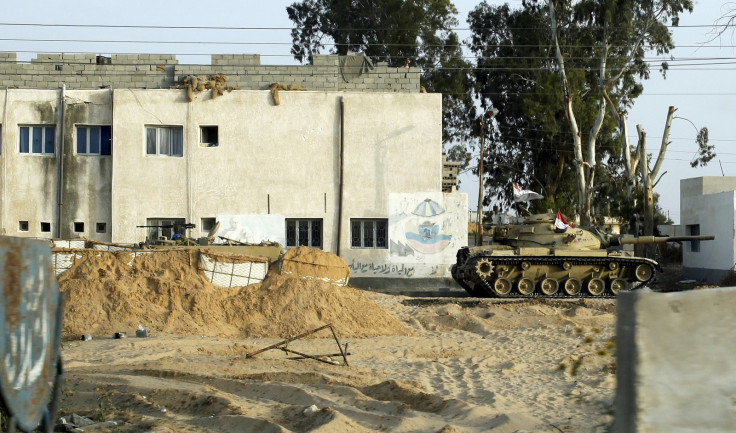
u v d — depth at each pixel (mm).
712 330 4254
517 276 29281
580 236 30438
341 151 32344
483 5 50562
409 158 32469
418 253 32250
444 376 12758
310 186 32375
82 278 17344
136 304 17094
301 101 32469
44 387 5145
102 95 32344
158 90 32125
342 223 32219
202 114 32281
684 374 4164
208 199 32156
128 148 31906
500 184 51438
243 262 18375
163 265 18016
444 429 8344
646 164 39594
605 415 7031
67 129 32062
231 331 17125
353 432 8359
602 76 40844
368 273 32156
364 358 14695
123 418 9148
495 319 21062
